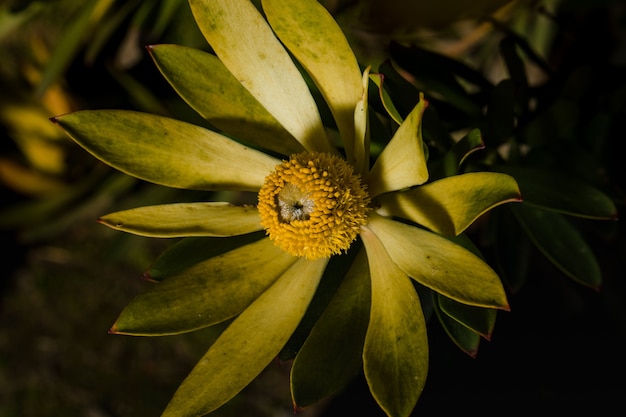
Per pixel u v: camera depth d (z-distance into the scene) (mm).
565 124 346
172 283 300
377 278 298
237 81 302
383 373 286
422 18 333
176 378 515
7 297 541
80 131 294
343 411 485
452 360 476
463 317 288
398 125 296
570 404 455
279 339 301
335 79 294
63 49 371
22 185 454
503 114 324
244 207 308
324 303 309
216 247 309
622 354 450
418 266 291
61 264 541
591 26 378
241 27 294
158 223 301
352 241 308
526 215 337
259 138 306
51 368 529
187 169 304
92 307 533
